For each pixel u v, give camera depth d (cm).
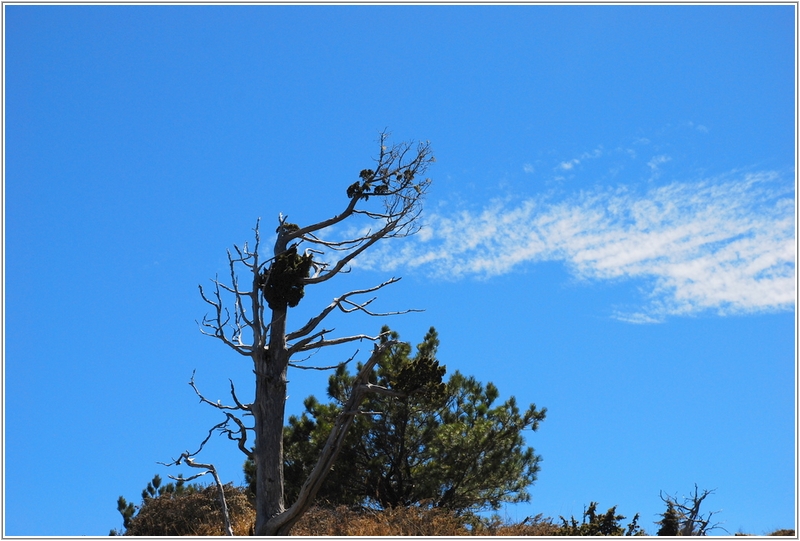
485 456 3152
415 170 2472
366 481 3130
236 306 2397
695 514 2402
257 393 2344
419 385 2306
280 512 2259
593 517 2586
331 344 2405
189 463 2273
